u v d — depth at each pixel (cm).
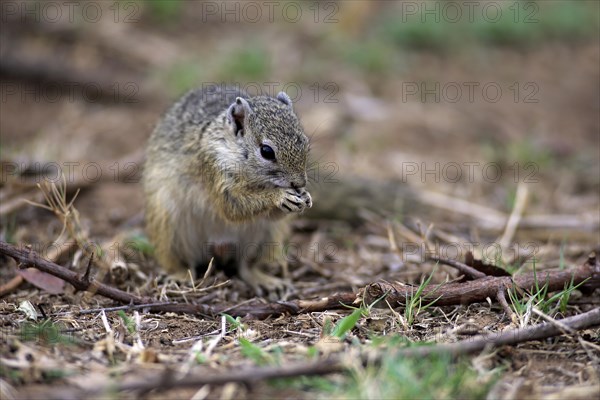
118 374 690
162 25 2289
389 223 1246
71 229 1061
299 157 1055
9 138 1675
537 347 789
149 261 1168
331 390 646
